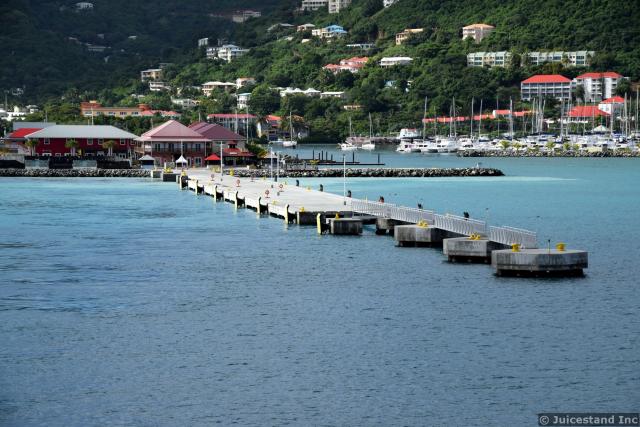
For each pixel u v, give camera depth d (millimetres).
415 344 96812
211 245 152250
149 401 83188
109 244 154375
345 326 103250
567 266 124062
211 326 103438
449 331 100938
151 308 111125
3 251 148000
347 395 84250
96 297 116562
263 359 92688
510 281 121688
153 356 93625
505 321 104375
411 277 125188
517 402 82688
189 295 117562
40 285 123312
